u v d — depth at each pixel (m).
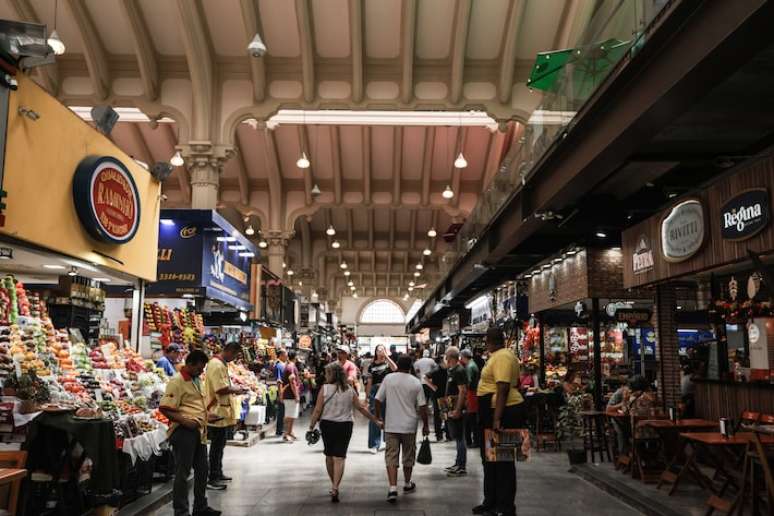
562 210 10.52
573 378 13.66
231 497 7.95
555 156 9.34
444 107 19.75
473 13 18.47
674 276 8.81
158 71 19.69
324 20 18.89
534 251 14.59
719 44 4.89
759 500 6.37
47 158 7.20
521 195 11.56
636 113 6.48
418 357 16.31
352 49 18.88
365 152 28.20
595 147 7.75
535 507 7.46
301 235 43.62
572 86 8.41
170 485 8.18
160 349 11.43
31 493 5.64
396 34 19.28
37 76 19.27
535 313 16.44
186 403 6.48
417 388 8.07
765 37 4.76
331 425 7.84
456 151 28.44
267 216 31.11
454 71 19.12
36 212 6.95
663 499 7.45
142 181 10.01
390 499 7.66
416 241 43.66
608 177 9.44
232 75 19.97
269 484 8.80
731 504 6.35
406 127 27.34
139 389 8.29
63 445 5.73
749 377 8.69
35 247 7.19
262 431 14.30
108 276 9.66
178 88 19.73
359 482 8.98
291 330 26.66
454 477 9.38
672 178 9.75
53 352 7.11
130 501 7.06
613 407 9.86
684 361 11.71
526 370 15.03
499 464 6.64
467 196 30.66
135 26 18.12
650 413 8.80
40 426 5.52
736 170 7.37
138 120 21.45
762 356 8.48
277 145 29.02
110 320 13.06
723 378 9.28
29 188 6.82
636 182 9.65
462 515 7.02
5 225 6.40
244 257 16.86
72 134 7.77
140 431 7.23
